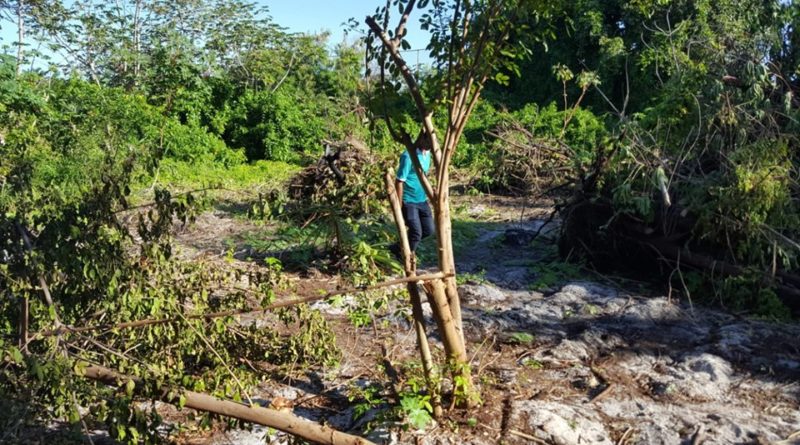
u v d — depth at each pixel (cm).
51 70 2178
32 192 440
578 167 856
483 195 1505
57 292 410
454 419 445
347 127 1984
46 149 1168
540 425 439
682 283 723
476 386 484
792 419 472
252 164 2398
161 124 2098
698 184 725
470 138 2406
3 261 395
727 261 722
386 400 471
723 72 779
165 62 2561
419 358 555
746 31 832
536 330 631
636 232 776
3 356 368
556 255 891
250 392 471
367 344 591
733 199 690
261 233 985
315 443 398
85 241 404
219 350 471
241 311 426
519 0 420
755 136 739
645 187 773
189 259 843
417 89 428
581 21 2727
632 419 469
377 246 838
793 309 691
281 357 530
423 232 812
